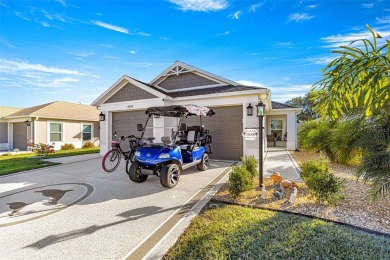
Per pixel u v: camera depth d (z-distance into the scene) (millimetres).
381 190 3277
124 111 11016
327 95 2840
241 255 2314
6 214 3701
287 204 3826
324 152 8281
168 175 5043
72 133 17734
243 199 4164
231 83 10289
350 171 6469
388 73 2232
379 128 3559
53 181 5984
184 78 11477
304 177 4867
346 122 4629
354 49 2271
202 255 2371
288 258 2211
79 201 4328
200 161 6922
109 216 3576
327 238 2533
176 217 3494
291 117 13727
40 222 3373
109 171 6797
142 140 6164
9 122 17344
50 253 2545
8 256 2492
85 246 2686
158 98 9664
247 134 5266
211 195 4547
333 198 3613
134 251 2564
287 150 13133
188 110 6039
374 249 2307
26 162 9523
